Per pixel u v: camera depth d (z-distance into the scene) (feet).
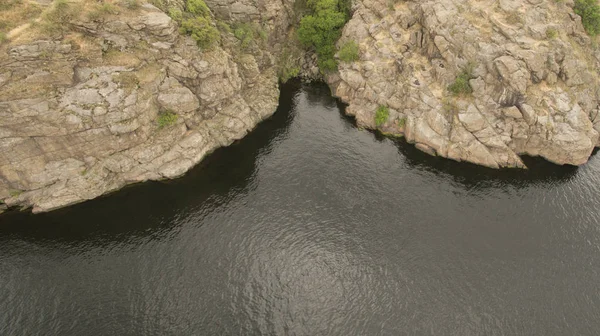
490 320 136.05
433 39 204.33
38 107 151.33
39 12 155.74
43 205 164.25
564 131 186.29
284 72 246.06
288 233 162.30
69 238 155.84
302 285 145.79
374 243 159.12
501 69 185.68
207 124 197.47
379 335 132.67
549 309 138.51
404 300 141.69
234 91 201.87
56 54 151.53
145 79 168.96
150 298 138.82
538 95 188.14
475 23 197.16
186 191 178.29
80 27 156.35
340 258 154.10
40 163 163.43
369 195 177.58
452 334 132.67
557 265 151.02
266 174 187.11
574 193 177.78
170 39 171.32
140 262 149.28
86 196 169.68
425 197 176.76
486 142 190.70
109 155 173.47
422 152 200.44
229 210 170.60
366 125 214.69
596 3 199.21
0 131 150.20
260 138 206.28
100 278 143.43
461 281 146.82
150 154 178.09
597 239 159.53
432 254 155.12
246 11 214.90
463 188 180.86
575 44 196.13
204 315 135.54
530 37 189.67
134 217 165.48
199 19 181.98
